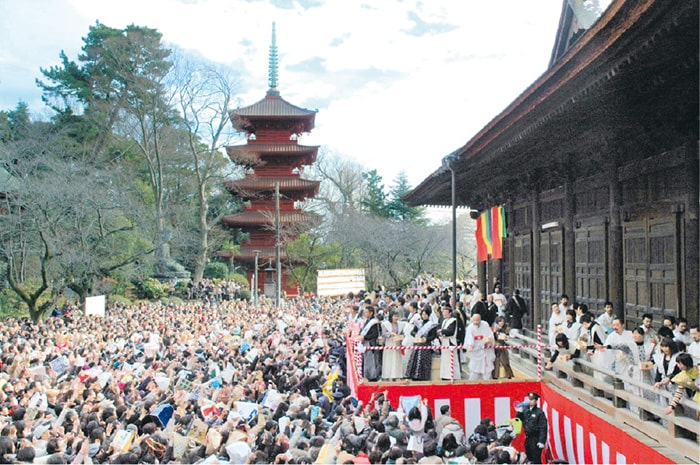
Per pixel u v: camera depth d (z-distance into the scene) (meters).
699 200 11.83
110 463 8.45
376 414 10.89
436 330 15.16
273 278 55.44
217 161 72.00
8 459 8.12
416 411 10.32
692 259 11.91
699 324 11.70
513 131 14.09
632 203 14.57
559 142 15.76
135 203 45.75
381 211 82.06
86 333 23.39
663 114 12.21
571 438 12.10
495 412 13.99
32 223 36.16
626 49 9.26
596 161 16.09
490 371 14.55
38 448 9.19
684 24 8.17
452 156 18.16
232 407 11.82
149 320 28.11
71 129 58.84
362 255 64.00
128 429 10.31
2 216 35.31
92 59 62.75
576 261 17.98
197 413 11.88
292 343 21.61
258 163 67.38
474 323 14.64
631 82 10.88
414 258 63.31
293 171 73.00
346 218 67.31
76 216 37.62
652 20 8.31
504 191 24.25
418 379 15.02
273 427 10.19
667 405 9.68
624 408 10.65
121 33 61.16
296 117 67.69
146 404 12.00
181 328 25.59
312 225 64.19
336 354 19.77
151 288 51.09
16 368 15.56
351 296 33.69
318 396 13.61
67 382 13.77
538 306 21.00
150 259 49.91
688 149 11.96
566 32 18.91
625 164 14.84
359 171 92.62
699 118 11.28
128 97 62.31
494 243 25.22
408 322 16.81
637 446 9.21
